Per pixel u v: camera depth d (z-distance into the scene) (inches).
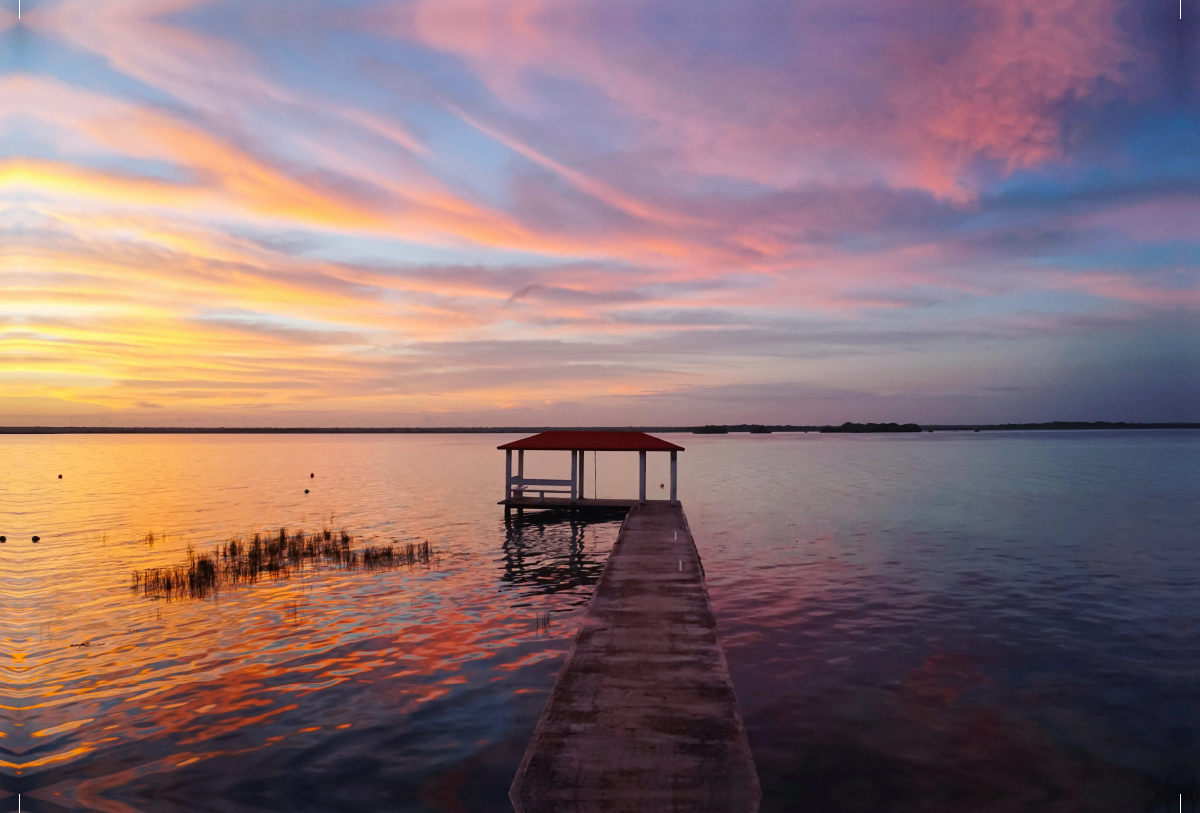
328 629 547.2
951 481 2076.8
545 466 3097.9
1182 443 5959.6
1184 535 1032.2
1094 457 3496.6
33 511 1370.6
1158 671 456.4
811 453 4338.1
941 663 471.8
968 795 304.0
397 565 818.2
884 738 358.6
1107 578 739.4
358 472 2674.7
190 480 2255.2
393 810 286.8
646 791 262.2
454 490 1870.1
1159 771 323.9
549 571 786.8
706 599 521.3
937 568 797.2
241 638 523.5
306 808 288.5
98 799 295.6
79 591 681.0
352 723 372.5
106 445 7194.9
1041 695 415.5
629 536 837.8
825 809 292.0
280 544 930.7
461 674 447.2
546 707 326.6
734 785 264.4
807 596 663.8
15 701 401.7
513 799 261.6
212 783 309.9
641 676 364.2
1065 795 302.4
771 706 399.9
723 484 2054.6
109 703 398.6
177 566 810.2
